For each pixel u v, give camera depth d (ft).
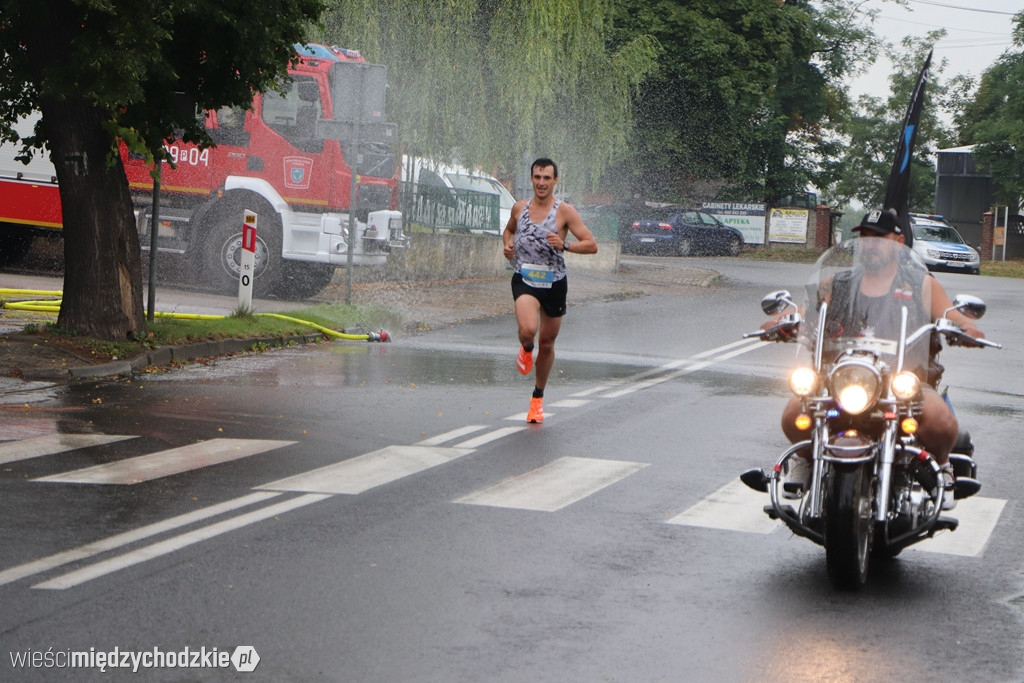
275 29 48.73
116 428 37.14
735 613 21.62
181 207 76.59
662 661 19.20
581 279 111.45
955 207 272.51
